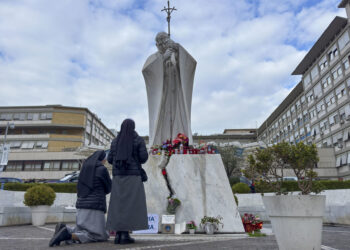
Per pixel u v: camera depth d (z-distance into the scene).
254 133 62.88
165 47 9.84
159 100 9.72
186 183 7.09
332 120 35.12
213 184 7.05
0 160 14.41
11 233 6.46
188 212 6.66
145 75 9.92
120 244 4.32
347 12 31.98
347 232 6.91
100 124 54.03
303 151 3.59
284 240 3.14
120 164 4.54
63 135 44.22
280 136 52.34
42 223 9.52
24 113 45.66
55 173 38.16
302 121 43.72
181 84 9.62
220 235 5.97
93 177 4.82
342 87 32.94
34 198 9.42
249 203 14.45
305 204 3.07
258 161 4.03
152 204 6.90
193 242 4.75
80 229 4.65
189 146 8.60
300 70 43.09
